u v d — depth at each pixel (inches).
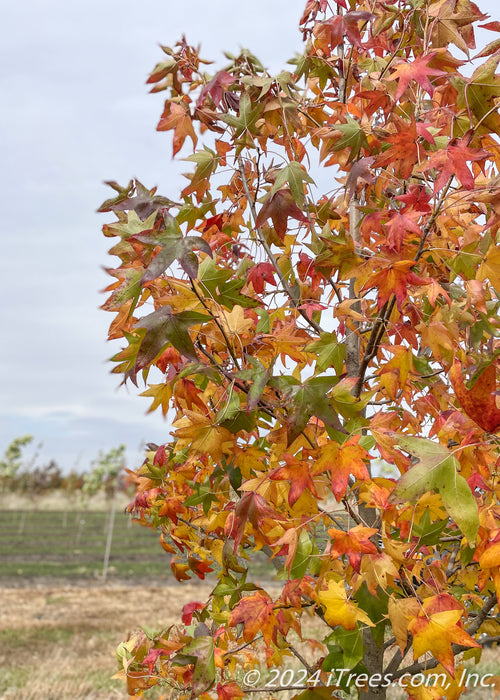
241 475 65.5
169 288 62.6
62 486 1214.9
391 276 54.4
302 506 57.0
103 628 350.0
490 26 65.8
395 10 78.6
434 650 49.4
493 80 53.1
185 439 65.6
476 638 81.7
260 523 58.0
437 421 66.7
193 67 75.5
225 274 57.7
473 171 69.2
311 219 72.9
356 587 56.3
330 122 79.0
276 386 53.7
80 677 249.6
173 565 88.9
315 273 75.0
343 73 84.0
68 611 402.6
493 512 55.5
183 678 74.4
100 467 948.6
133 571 582.9
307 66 86.5
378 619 61.5
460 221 64.7
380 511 58.3
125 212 63.6
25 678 245.6
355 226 79.2
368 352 66.7
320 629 203.6
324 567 61.7
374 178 67.3
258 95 74.1
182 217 76.7
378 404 79.9
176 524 85.9
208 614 82.7
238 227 84.2
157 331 49.6
